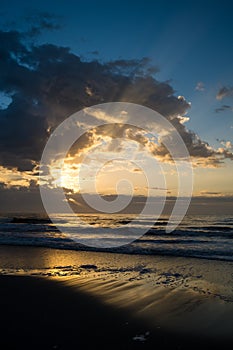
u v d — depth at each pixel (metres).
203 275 9.42
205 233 24.75
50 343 4.60
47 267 10.92
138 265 11.30
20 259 12.80
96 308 6.26
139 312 6.02
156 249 15.69
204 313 5.93
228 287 7.88
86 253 14.59
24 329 5.16
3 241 19.66
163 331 5.09
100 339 4.76
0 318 5.72
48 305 6.47
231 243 18.23
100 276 9.27
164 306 6.38
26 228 30.16
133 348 4.45
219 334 4.96
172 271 10.09
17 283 8.38
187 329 5.16
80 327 5.25
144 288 7.80
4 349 4.39
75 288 7.82
